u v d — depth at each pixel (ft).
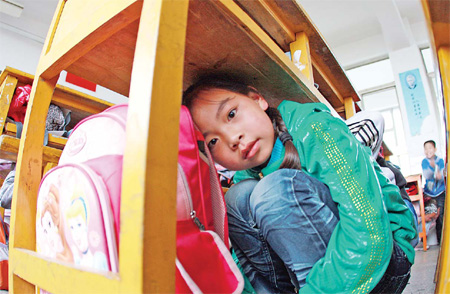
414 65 16.56
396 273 1.92
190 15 1.66
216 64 2.14
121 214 1.05
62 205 1.48
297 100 2.58
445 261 1.30
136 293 0.95
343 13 16.05
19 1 12.42
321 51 3.18
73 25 1.93
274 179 1.94
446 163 1.32
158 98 1.08
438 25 1.08
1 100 4.27
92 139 1.57
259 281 2.19
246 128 2.13
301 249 1.87
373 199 1.80
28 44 12.87
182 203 1.49
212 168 1.85
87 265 1.30
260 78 2.30
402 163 17.74
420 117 16.10
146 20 1.19
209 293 1.40
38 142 2.11
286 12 2.66
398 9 16.72
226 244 1.79
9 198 3.75
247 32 1.81
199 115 2.17
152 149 1.04
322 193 1.92
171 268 1.03
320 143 1.99
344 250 1.74
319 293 1.74
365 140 2.80
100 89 12.39
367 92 19.22
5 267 3.09
